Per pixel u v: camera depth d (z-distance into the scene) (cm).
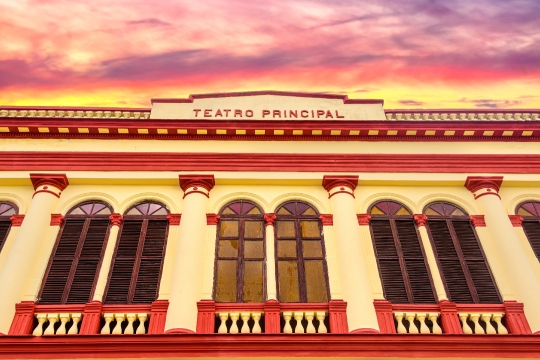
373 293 1112
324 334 957
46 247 1173
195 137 1396
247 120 1384
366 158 1362
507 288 1130
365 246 1203
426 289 1132
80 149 1359
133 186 1314
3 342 937
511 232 1208
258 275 1145
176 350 936
